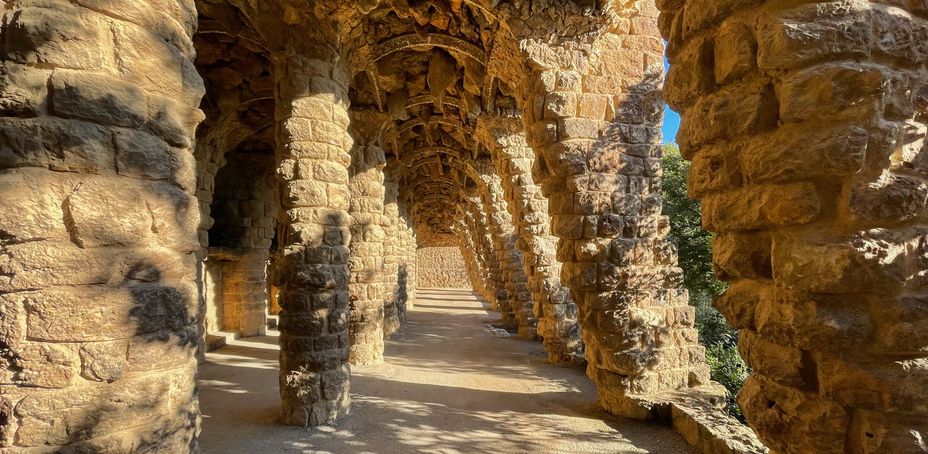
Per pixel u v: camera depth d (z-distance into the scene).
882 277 2.38
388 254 19.64
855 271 2.38
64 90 2.45
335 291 8.50
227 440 7.47
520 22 8.41
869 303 2.48
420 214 42.62
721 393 8.60
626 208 8.66
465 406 9.45
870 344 2.47
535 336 18.78
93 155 2.50
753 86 2.82
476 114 14.23
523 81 9.14
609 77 8.79
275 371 12.88
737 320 3.17
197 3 9.82
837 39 2.44
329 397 8.35
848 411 2.56
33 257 2.38
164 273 2.81
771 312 2.80
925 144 2.51
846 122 2.42
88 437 2.47
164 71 2.86
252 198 19.55
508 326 23.09
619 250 8.48
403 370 12.88
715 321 18.50
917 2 2.54
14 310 2.36
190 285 3.05
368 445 7.36
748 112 2.80
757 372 3.07
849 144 2.37
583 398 10.01
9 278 2.36
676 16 3.51
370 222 13.73
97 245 2.52
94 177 2.53
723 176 3.06
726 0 2.87
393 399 9.92
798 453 2.74
